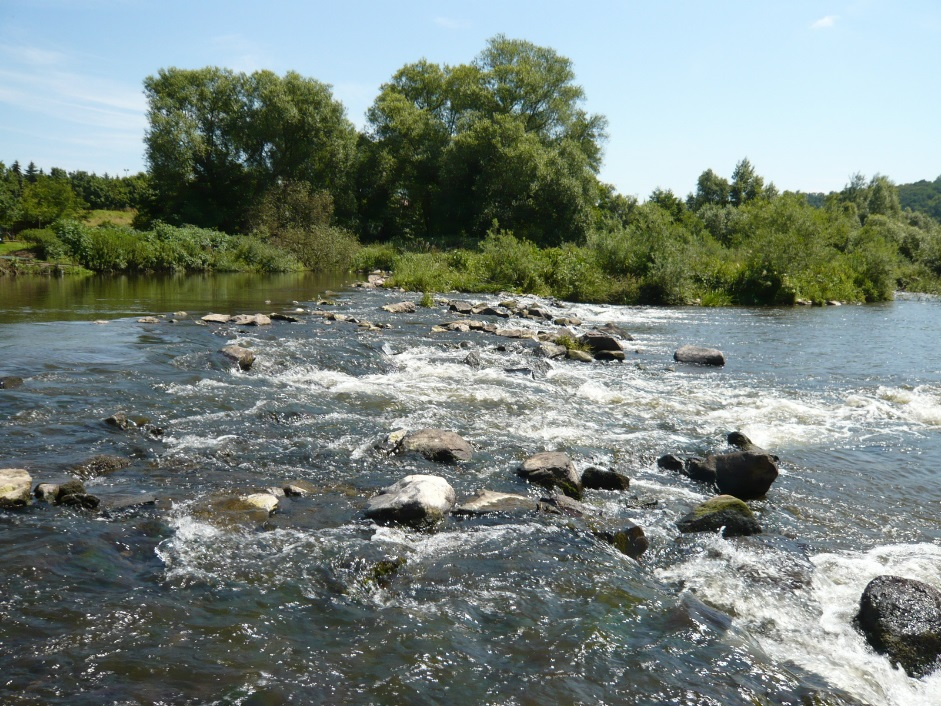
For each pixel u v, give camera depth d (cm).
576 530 601
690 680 406
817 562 577
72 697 354
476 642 430
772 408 1094
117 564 499
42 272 3006
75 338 1335
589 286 3038
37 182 5175
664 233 3253
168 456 738
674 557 579
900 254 5500
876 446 909
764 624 482
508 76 5650
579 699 382
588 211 5100
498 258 3145
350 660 404
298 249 4259
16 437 753
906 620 462
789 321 2388
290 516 604
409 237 5200
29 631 409
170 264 3547
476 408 1022
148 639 410
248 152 5400
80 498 589
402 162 5906
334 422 899
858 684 419
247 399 976
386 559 523
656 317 2455
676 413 1052
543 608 474
